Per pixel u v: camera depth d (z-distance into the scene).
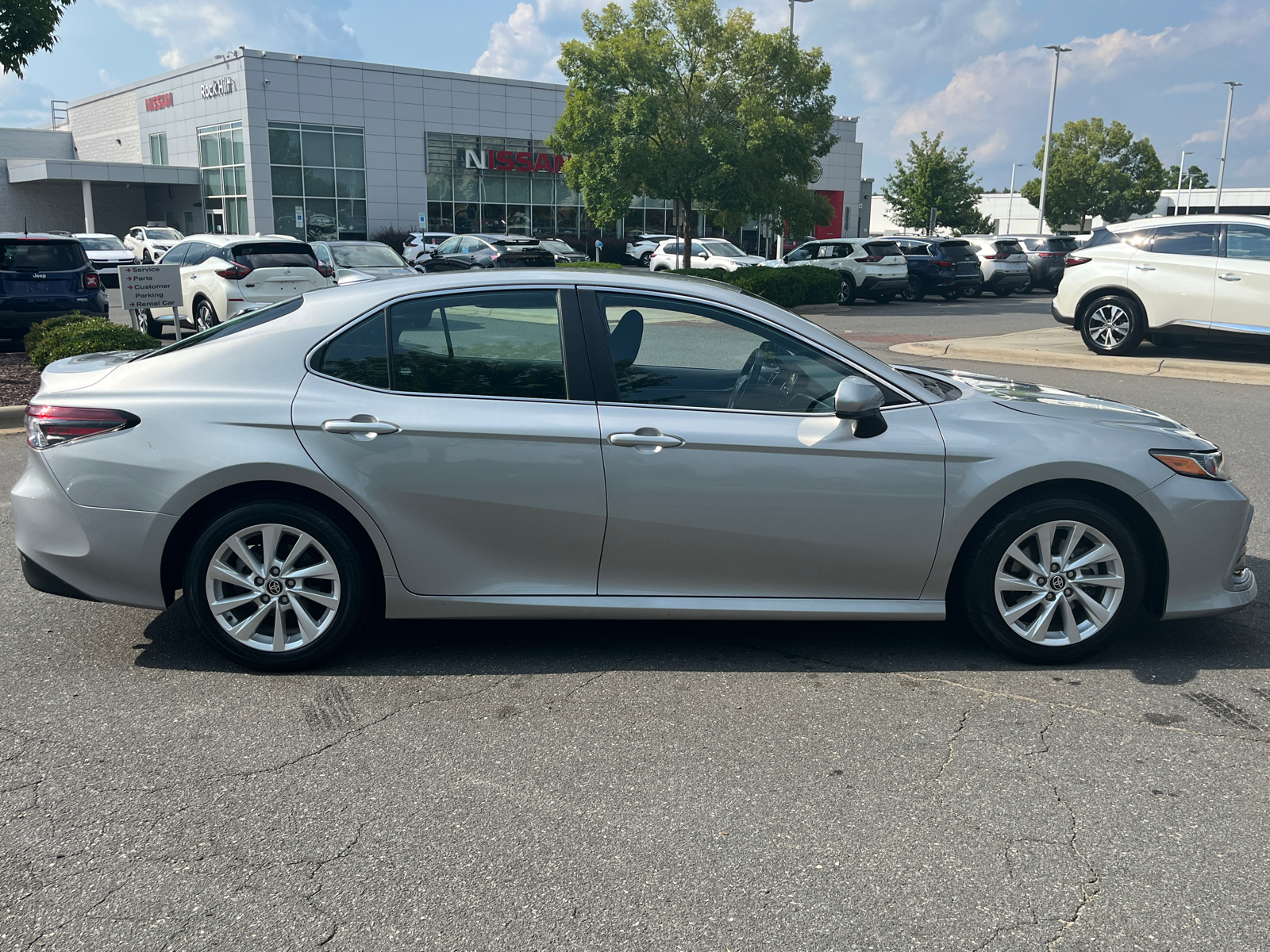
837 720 3.57
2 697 3.70
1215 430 8.79
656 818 2.94
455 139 44.50
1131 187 55.75
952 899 2.57
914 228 51.06
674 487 3.80
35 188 48.12
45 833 2.83
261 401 3.78
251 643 3.87
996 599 3.97
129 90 49.38
